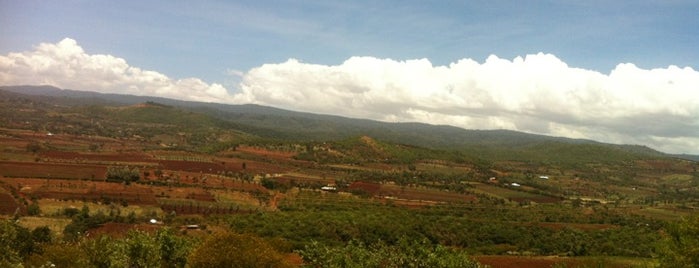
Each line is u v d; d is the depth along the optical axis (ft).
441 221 505.25
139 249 248.93
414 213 561.02
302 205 595.06
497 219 555.28
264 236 438.40
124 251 246.68
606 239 457.27
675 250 188.34
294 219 483.92
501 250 441.68
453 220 516.73
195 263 225.15
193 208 564.71
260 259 226.79
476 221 517.14
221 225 490.49
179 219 513.86
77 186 595.47
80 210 505.66
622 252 428.15
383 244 389.19
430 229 470.39
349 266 307.37
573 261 391.45
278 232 447.83
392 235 449.06
